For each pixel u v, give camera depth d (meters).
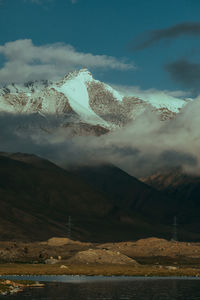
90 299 120.25
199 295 129.00
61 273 188.50
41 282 155.38
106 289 140.38
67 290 136.00
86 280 166.25
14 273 185.00
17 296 120.38
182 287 147.25
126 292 134.25
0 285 134.50
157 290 139.38
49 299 117.69
